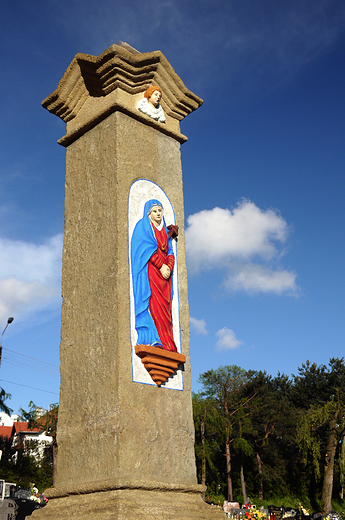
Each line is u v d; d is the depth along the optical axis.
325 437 42.53
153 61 7.15
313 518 23.38
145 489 5.22
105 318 5.93
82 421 5.76
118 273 5.96
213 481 42.59
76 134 7.37
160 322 6.23
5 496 15.73
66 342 6.40
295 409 47.66
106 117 7.00
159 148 7.31
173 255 6.82
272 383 55.56
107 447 5.34
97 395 5.69
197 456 37.28
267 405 45.06
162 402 5.93
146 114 7.19
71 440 5.80
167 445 5.77
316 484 43.75
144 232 6.48
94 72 7.06
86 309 6.25
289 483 44.31
